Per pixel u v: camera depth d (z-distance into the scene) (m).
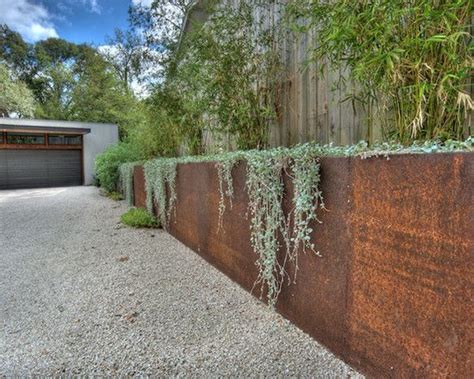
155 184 4.38
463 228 0.88
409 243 1.04
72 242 3.68
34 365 1.44
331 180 1.37
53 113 18.02
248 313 1.88
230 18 2.66
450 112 1.13
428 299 0.99
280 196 1.69
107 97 15.67
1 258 3.10
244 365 1.41
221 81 2.64
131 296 2.16
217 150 3.46
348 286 1.32
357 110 1.76
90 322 1.82
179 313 1.90
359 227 1.25
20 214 5.70
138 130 6.03
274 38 2.53
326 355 1.45
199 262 2.86
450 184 0.91
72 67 19.70
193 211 3.13
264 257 1.89
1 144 10.64
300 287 1.63
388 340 1.15
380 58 1.13
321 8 1.54
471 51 1.07
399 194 1.07
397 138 1.30
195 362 1.44
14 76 16.92
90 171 12.34
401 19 1.12
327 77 2.02
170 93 3.88
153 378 1.35
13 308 2.01
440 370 0.97
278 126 2.58
